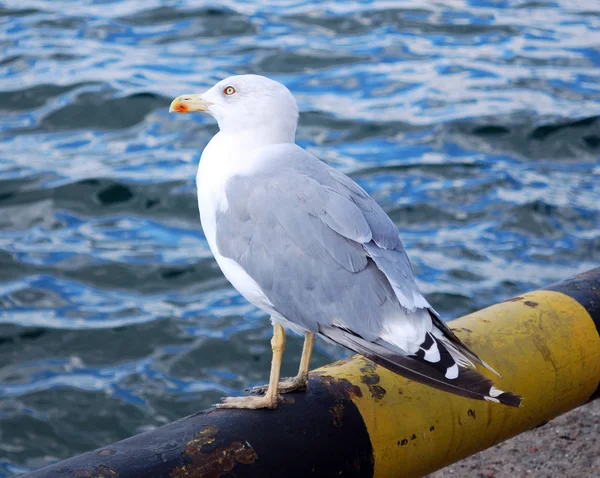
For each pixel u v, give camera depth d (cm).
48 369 1029
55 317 1112
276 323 501
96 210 1348
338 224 470
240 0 2247
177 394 990
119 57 1892
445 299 1132
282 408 445
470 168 1456
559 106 1666
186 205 1355
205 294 1163
